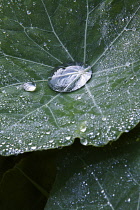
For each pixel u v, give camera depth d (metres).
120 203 0.28
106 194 0.28
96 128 0.28
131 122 0.28
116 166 0.28
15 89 0.30
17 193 0.30
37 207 0.29
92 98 0.29
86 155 0.29
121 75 0.30
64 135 0.28
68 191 0.28
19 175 0.30
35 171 0.30
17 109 0.29
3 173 0.30
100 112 0.29
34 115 0.29
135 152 0.28
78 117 0.29
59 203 0.28
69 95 0.30
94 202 0.28
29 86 0.30
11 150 0.28
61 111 0.29
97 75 0.30
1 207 0.29
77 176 0.28
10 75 0.30
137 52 0.30
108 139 0.28
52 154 0.30
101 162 0.28
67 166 0.29
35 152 0.30
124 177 0.28
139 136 0.29
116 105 0.29
